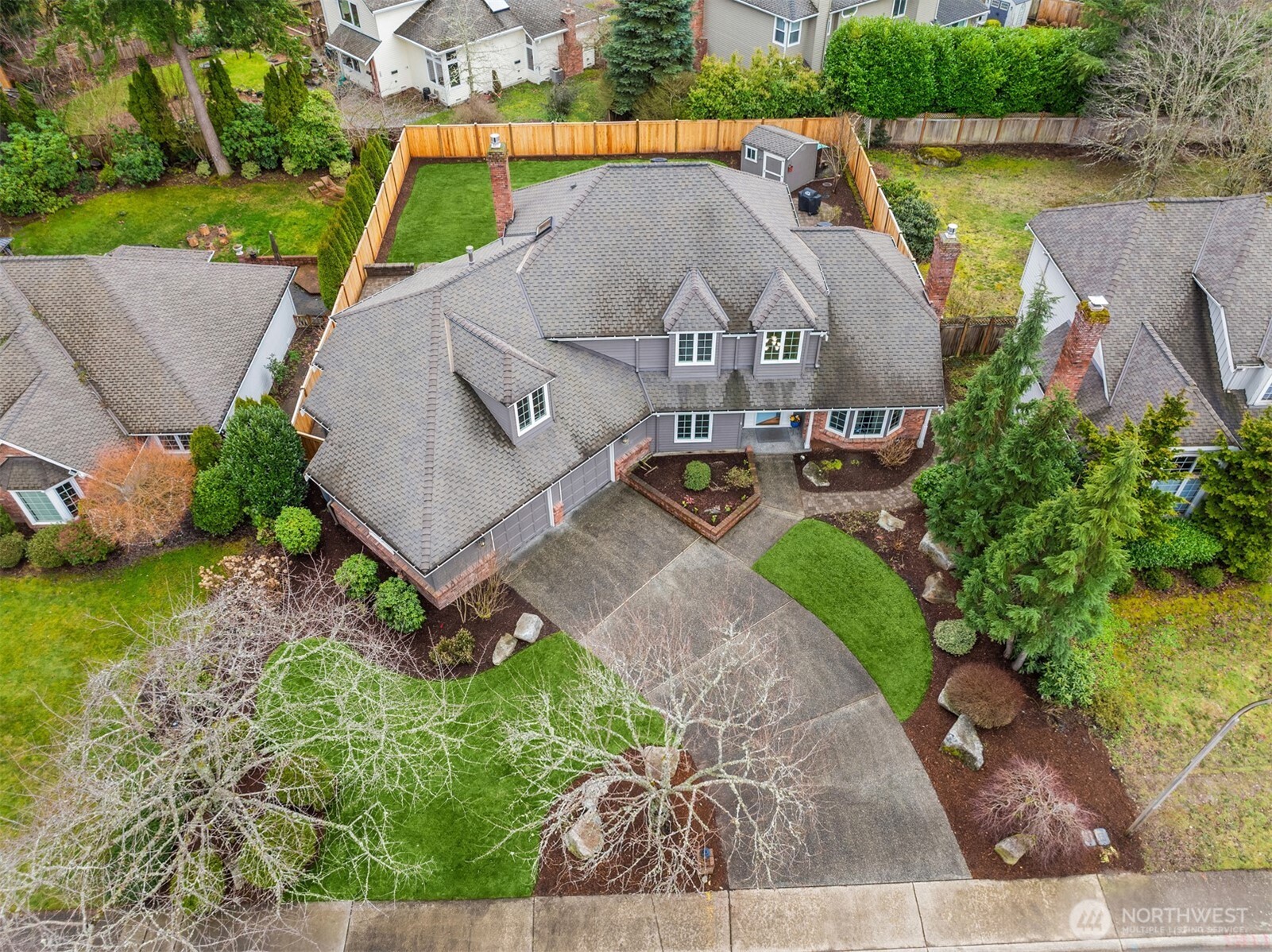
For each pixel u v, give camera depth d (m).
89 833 17.55
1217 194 40.28
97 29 37.16
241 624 22.55
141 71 41.03
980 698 21.92
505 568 26.23
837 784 21.22
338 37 52.88
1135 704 22.91
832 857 19.97
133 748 19.44
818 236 29.64
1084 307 23.30
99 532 26.12
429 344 25.66
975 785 21.16
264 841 17.70
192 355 29.67
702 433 29.70
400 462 24.06
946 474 26.33
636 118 48.22
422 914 19.11
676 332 26.70
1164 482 26.33
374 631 24.25
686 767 21.61
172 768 17.42
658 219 28.12
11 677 23.59
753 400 28.19
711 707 19.88
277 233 40.50
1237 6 39.69
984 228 40.84
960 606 22.97
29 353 27.95
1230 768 21.59
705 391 28.30
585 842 19.56
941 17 52.16
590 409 26.86
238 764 19.23
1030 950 18.58
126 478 26.62
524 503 24.42
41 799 19.58
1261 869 19.83
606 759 20.34
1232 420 25.89
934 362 28.55
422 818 20.59
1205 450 24.98
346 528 27.33
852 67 44.41
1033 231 32.44
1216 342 27.14
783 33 47.53
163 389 28.67
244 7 39.12
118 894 16.52
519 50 52.66
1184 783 21.30
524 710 22.56
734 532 27.44
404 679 23.03
